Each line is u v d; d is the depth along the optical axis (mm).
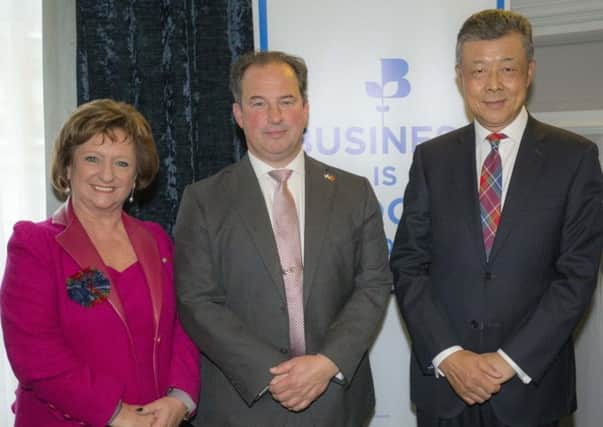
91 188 1643
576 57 2693
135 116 1728
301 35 2307
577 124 2697
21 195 2230
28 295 1529
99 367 1567
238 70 1786
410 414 2381
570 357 1793
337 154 2332
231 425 1697
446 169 1814
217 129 2412
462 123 2322
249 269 1705
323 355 1631
